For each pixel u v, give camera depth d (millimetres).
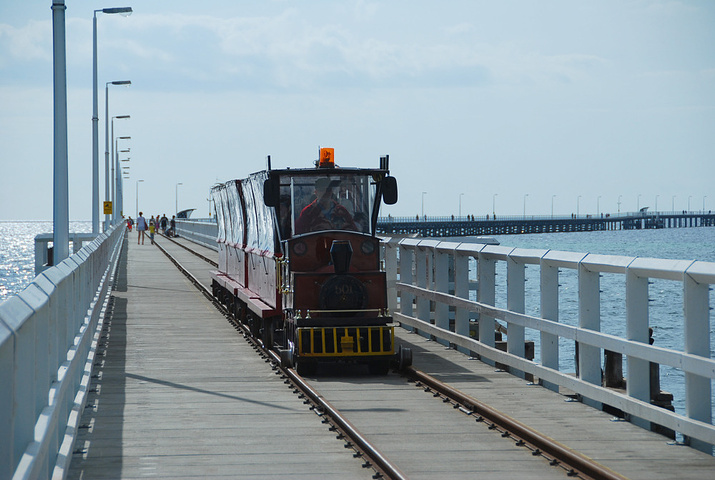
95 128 36906
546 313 11039
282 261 13375
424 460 7750
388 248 18219
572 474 7238
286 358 12672
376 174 13422
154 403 10398
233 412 9875
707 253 112375
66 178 18078
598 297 10016
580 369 10070
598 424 9086
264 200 13250
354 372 12953
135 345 15648
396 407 10164
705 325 7895
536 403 10211
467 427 9094
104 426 9125
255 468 7500
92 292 15359
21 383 4688
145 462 7688
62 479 6035
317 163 13633
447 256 15445
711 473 7203
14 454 4484
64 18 18062
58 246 18000
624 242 164625
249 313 16719
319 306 12570
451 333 14445
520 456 7898
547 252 11047
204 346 15547
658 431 9133
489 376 12141
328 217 13312
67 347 8562
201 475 7277
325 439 8602
